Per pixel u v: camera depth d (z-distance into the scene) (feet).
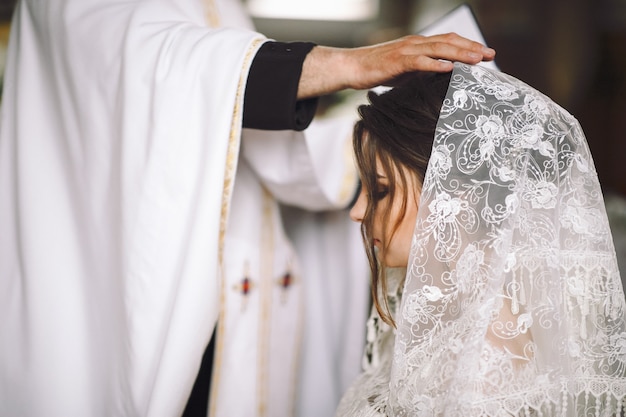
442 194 3.88
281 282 6.85
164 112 4.90
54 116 5.71
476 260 3.83
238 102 4.82
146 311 4.98
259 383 6.69
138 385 5.09
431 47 4.43
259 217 6.68
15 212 5.78
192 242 4.80
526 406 3.74
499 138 3.96
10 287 5.76
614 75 22.11
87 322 5.64
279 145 6.28
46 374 5.58
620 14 21.98
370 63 4.72
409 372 3.92
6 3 10.70
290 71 4.90
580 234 4.06
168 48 4.99
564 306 3.96
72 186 5.62
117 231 5.18
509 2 22.66
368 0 23.44
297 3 23.18
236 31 5.05
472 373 3.68
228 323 6.50
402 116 4.34
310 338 7.66
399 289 5.38
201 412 6.65
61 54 5.47
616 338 4.05
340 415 5.02
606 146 22.44
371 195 4.51
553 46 22.66
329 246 7.61
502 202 3.87
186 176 4.91
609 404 3.99
